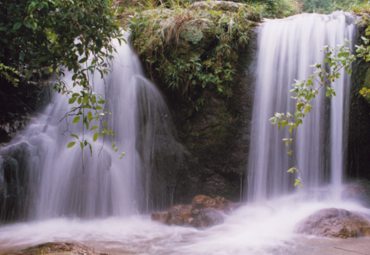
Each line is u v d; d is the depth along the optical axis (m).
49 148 5.16
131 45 5.99
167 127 5.88
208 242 3.70
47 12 3.27
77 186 5.02
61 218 4.94
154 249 3.51
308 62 5.31
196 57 5.67
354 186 5.27
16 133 5.36
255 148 5.66
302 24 5.41
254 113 5.67
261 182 5.61
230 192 5.85
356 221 3.92
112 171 5.25
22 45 3.65
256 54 5.73
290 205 4.99
